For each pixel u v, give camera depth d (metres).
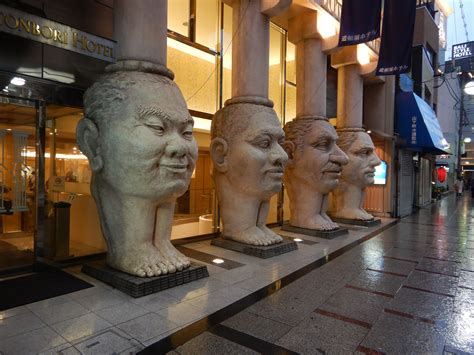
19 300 3.79
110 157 4.24
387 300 4.22
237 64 6.56
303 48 8.21
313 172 7.92
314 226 8.03
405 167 13.66
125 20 4.66
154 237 4.62
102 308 3.64
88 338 3.01
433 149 14.34
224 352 2.93
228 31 8.16
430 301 4.22
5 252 4.61
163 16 4.80
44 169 4.88
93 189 4.71
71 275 4.68
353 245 7.36
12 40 4.41
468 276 5.29
